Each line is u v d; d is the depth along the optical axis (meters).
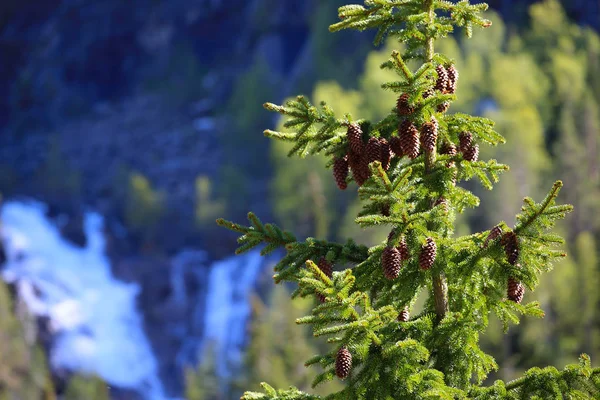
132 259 108.94
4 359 69.50
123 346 96.00
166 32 151.50
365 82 87.12
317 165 82.88
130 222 111.75
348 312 6.74
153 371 95.00
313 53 121.25
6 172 124.88
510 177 66.00
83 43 151.62
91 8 152.25
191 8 149.38
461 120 7.57
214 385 62.72
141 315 101.50
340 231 71.69
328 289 6.71
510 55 99.50
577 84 91.81
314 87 117.56
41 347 79.12
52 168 122.12
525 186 71.50
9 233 108.38
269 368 49.19
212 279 101.69
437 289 7.81
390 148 7.43
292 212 80.94
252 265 99.25
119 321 99.38
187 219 113.69
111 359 93.56
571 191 74.25
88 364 91.25
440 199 7.66
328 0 123.12
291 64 134.75
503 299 7.62
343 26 7.84
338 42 120.06
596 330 51.16
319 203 78.75
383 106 84.19
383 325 7.39
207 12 148.62
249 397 7.52
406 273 7.66
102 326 97.50
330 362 7.05
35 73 151.50
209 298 100.12
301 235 80.81
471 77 87.75
